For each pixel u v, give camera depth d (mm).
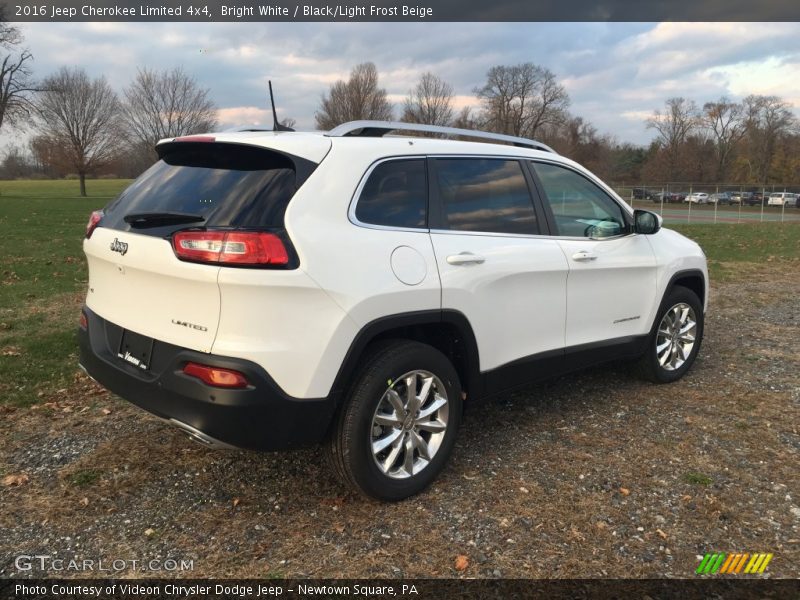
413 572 2623
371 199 3004
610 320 4293
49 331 6359
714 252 15055
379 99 74688
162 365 2781
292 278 2600
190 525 2943
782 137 75562
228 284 2545
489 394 3590
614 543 2836
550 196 3963
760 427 4113
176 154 3289
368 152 3057
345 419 2883
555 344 3908
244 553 2738
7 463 3500
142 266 2809
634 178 92062
